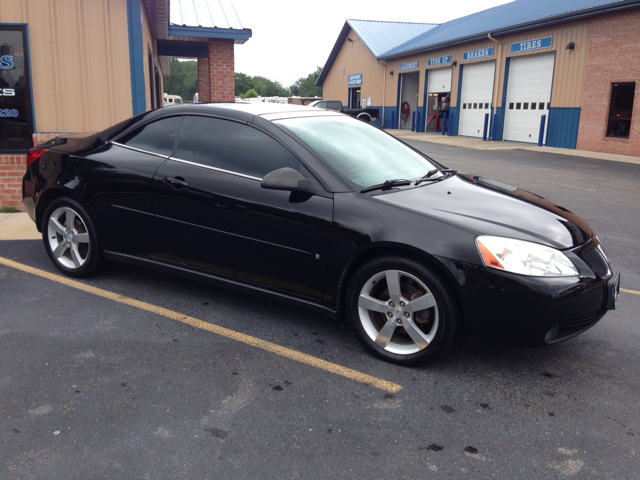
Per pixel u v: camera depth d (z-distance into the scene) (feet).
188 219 12.60
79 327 12.05
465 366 10.83
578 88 62.28
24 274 15.24
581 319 10.17
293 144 11.69
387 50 113.60
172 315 12.87
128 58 23.27
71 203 14.35
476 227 10.11
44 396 9.30
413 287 10.59
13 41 22.06
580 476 7.68
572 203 29.07
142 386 9.72
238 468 7.67
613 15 56.85
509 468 7.82
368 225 10.55
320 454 8.03
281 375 10.28
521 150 62.03
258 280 12.10
